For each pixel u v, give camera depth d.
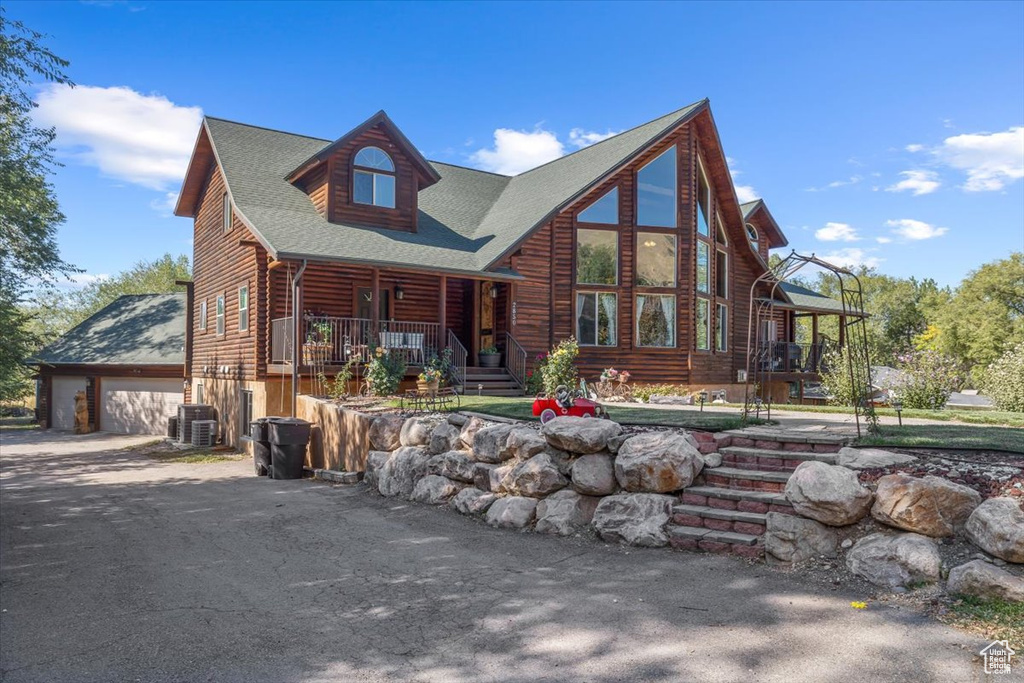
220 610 6.09
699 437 8.54
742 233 24.23
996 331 42.69
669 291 21.00
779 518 6.61
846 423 10.48
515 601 6.00
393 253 17.56
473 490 9.55
